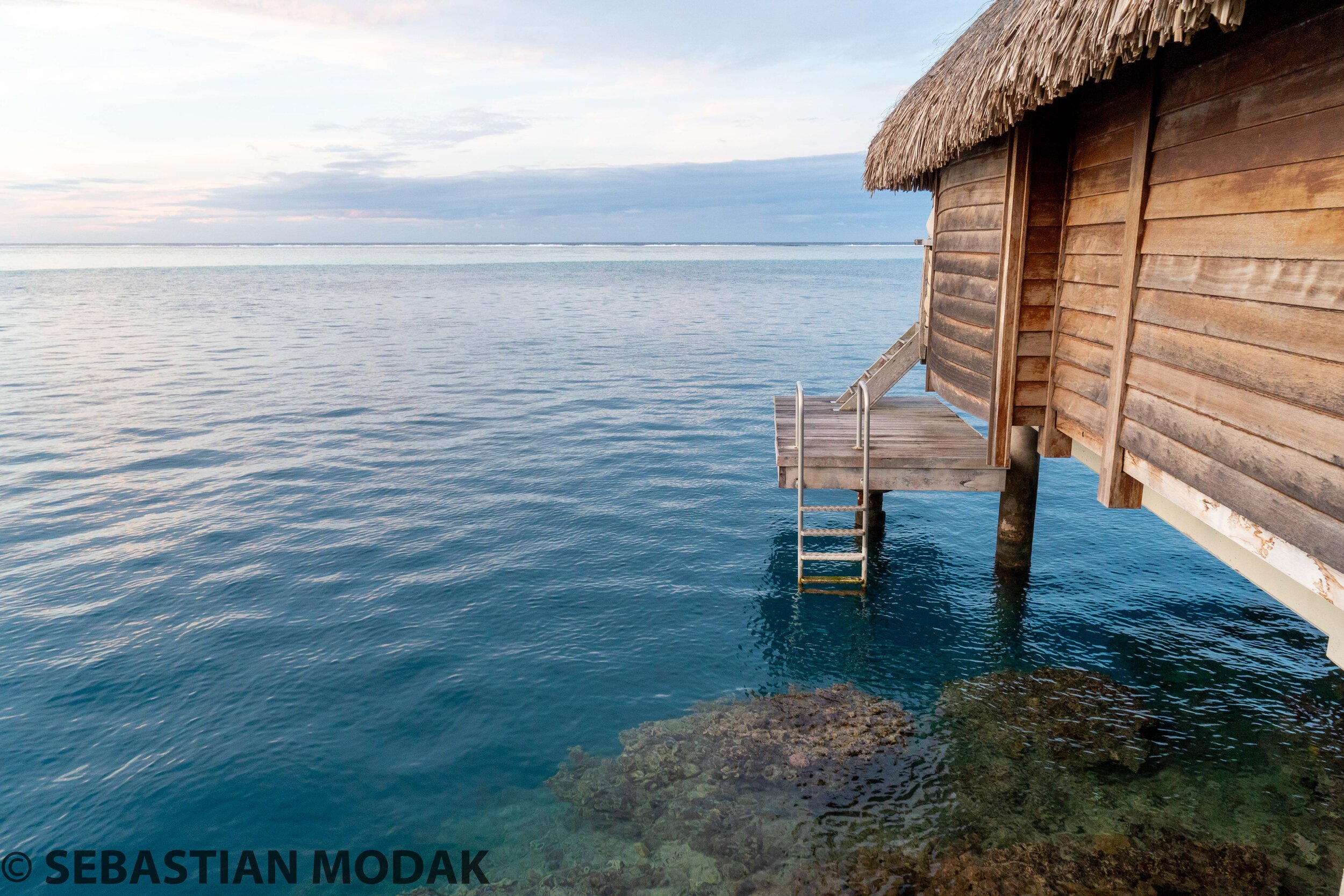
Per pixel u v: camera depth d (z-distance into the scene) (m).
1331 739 6.08
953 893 4.65
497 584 9.05
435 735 6.35
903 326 34.81
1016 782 5.64
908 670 7.27
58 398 19.28
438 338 31.14
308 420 17.09
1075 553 9.90
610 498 12.02
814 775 5.78
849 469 8.52
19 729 6.36
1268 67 3.39
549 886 4.84
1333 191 2.97
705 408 18.47
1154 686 6.89
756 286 63.84
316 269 99.31
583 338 31.38
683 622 8.23
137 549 9.96
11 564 9.49
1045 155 6.19
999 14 5.98
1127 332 4.79
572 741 6.29
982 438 9.16
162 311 42.06
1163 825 5.17
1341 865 4.79
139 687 6.95
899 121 7.98
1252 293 3.51
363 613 8.34
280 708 6.67
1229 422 3.71
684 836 5.22
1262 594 8.67
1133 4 3.25
